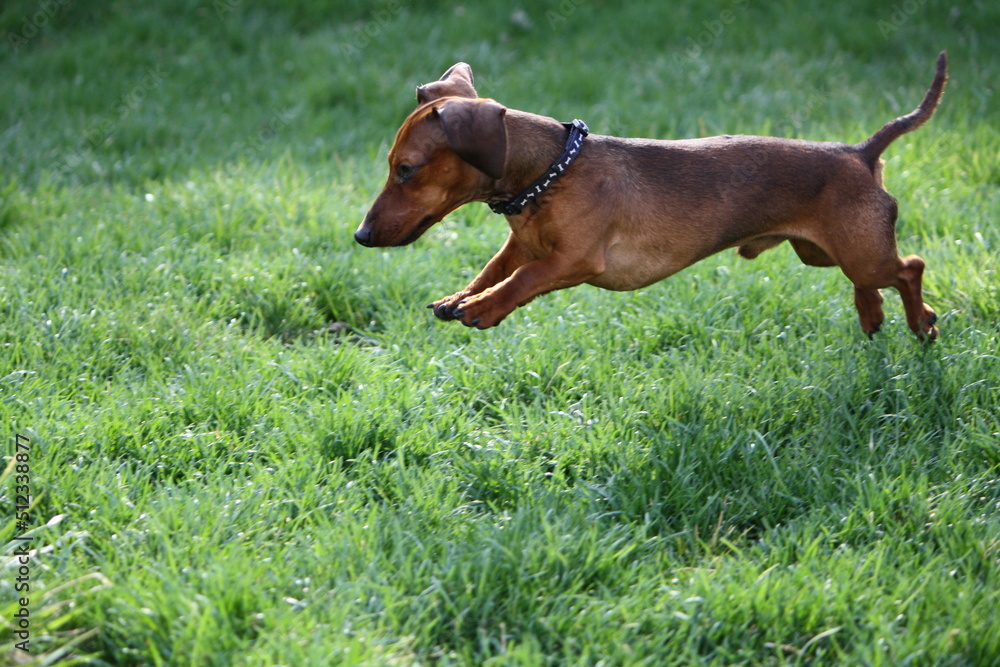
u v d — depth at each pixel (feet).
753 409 22.21
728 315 26.73
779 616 16.31
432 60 48.47
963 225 30.73
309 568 17.08
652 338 25.35
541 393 23.26
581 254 20.47
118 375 23.84
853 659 15.35
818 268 28.91
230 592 15.93
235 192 34.47
